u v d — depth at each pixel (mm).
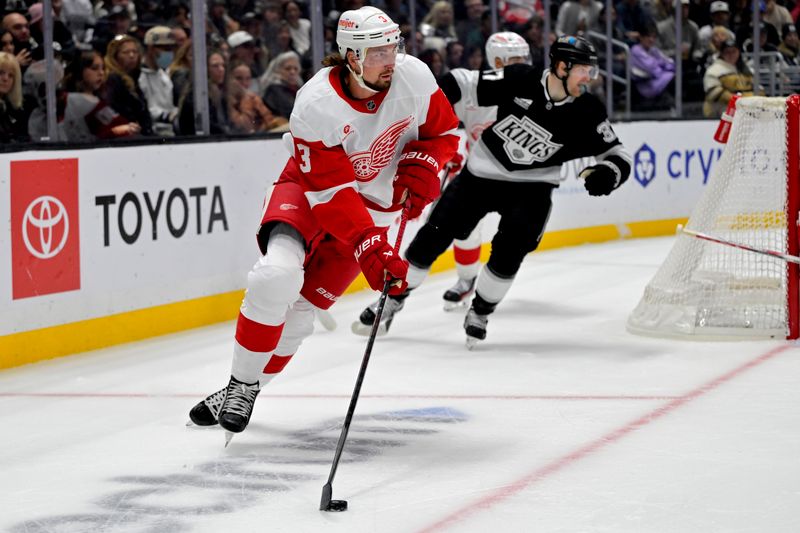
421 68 6332
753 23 20703
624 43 19344
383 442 6871
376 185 6594
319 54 14273
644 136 18625
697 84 20406
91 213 10273
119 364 9695
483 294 9617
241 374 6590
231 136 11867
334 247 6574
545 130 9305
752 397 7816
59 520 5570
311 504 5672
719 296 10016
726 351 9469
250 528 5336
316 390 8383
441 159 6637
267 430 7223
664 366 8961
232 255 11992
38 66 11555
